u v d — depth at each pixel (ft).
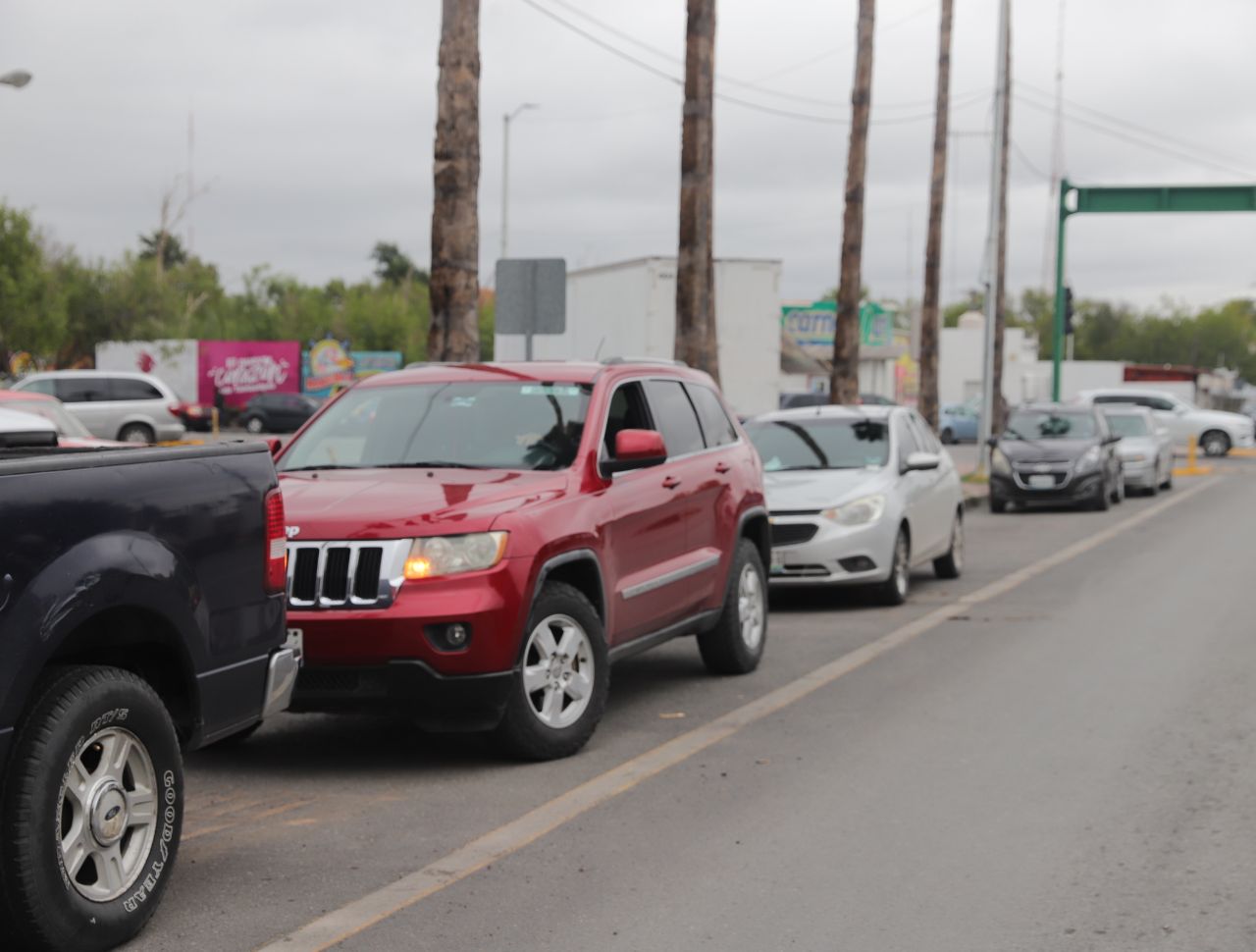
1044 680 30.12
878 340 202.59
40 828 13.75
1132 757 23.30
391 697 21.80
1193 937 15.23
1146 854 18.13
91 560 14.44
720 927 15.64
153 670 16.65
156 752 15.42
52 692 14.21
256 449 17.71
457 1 46.32
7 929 14.03
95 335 184.75
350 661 21.58
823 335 193.47
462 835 19.33
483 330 269.23
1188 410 151.64
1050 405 84.99
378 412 27.40
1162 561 53.52
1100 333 482.69
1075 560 54.80
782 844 18.70
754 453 32.63
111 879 14.93
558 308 47.19
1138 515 76.95
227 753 24.48
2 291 152.46
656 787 21.75
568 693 23.80
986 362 99.35
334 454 26.68
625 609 25.81
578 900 16.60
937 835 19.02
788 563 40.93
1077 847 18.45
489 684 22.00
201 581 16.28
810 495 41.50
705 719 26.68
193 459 16.40
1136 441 93.35
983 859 17.98
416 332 264.11
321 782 22.39
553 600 23.35
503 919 15.98
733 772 22.58
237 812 20.68
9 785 13.66
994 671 31.22
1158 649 33.91
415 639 21.50
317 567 21.80
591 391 26.71
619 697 29.04
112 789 14.85
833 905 16.33
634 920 15.92
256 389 189.98
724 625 30.48
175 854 15.81
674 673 31.65
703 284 63.16
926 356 100.42
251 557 17.21
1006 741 24.48
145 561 15.20
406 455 26.17
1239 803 20.48
